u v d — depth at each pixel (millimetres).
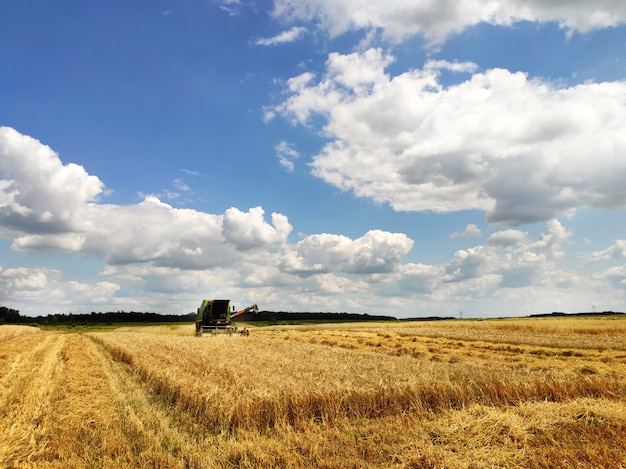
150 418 9516
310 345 25688
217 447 7648
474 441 7215
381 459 6809
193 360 16500
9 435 8086
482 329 46531
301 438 7805
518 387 10766
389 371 13555
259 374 12703
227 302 37844
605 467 5941
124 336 36531
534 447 7008
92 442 8070
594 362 20109
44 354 23688
